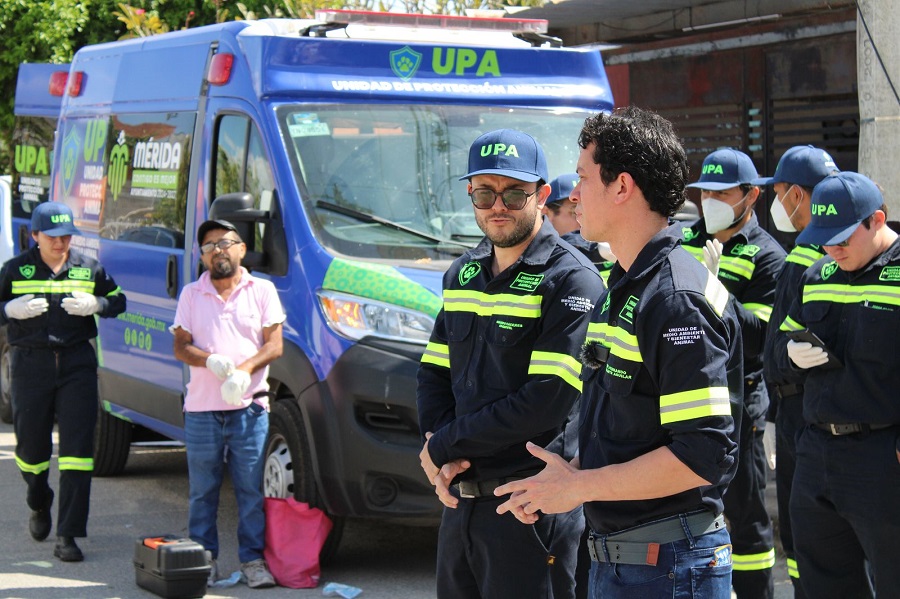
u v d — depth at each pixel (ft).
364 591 20.45
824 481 14.52
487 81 23.25
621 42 35.78
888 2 20.74
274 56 22.12
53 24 56.95
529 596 12.78
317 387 20.13
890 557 14.07
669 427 9.64
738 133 33.58
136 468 30.73
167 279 25.11
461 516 13.03
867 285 14.23
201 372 20.72
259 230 22.03
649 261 9.96
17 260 22.40
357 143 21.95
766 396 17.78
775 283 18.12
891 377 13.98
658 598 10.07
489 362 12.95
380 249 20.98
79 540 23.89
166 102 26.13
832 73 30.45
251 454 20.81
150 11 55.11
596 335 10.44
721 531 10.33
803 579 15.19
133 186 27.43
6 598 20.10
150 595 20.30
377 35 23.22
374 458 19.49
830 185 14.30
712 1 29.60
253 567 20.66
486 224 12.90
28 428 22.67
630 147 10.00
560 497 10.04
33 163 40.19
